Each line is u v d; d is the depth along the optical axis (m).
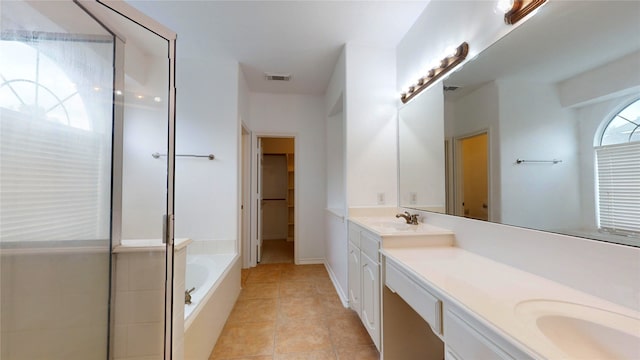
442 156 1.80
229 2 1.91
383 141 2.50
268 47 2.57
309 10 2.02
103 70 1.47
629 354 0.65
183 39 2.42
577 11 0.92
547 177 1.01
